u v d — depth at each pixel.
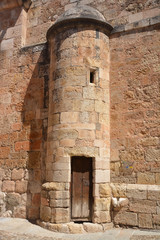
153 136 6.45
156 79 6.67
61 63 6.97
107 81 7.10
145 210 6.09
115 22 7.65
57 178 6.41
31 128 7.91
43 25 8.89
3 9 9.22
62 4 8.73
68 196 6.29
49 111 7.20
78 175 6.52
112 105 7.07
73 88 6.69
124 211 6.30
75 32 6.99
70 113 6.57
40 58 8.27
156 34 6.89
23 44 8.89
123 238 5.52
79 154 6.36
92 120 6.54
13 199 7.69
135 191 6.27
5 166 8.06
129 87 6.95
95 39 7.02
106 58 7.20
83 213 6.36
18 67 8.58
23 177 7.70
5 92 8.59
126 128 6.79
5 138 8.26
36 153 7.66
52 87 7.15
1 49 9.02
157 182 6.21
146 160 6.42
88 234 5.87
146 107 6.66
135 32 7.15
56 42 7.27
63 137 6.53
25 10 9.15
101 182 6.37
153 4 7.25
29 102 8.14
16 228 6.39
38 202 7.32
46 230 6.18
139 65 6.94
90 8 7.34
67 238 5.59
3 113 8.47
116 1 7.79
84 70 6.78
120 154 6.73
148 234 5.74
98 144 6.48
